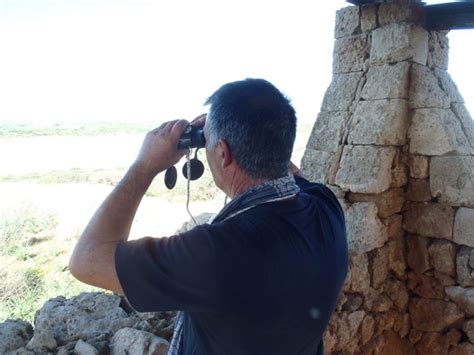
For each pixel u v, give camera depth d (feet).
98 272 3.66
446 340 11.10
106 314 8.51
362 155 11.10
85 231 3.88
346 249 4.37
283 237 3.68
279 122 3.84
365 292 10.77
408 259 11.57
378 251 10.96
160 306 3.57
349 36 12.10
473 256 10.52
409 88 11.21
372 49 11.59
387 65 11.30
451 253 10.83
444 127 10.75
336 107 12.12
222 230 3.58
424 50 11.45
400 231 11.51
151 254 3.50
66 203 36.78
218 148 4.01
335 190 11.51
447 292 10.94
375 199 10.98
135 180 4.20
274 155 3.85
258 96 3.90
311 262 3.77
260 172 3.91
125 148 66.85
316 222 4.15
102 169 50.49
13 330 8.16
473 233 10.40
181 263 3.44
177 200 33.63
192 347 4.11
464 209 10.55
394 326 11.51
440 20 11.24
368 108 11.37
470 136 11.61
